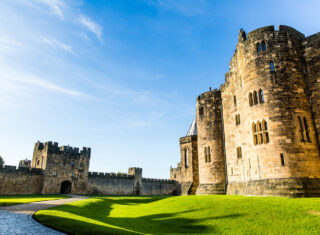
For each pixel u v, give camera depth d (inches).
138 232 666.8
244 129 1228.5
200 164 1784.0
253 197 1007.0
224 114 1656.0
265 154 1067.3
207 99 1812.3
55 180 2447.1
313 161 1012.5
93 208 1264.8
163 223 821.2
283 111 1053.8
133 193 3058.6
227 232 658.8
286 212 737.0
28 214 826.8
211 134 1740.9
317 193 943.0
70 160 2600.9
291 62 1109.1
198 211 913.5
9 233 518.6
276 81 1089.4
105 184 2844.5
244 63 1229.1
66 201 1439.5
